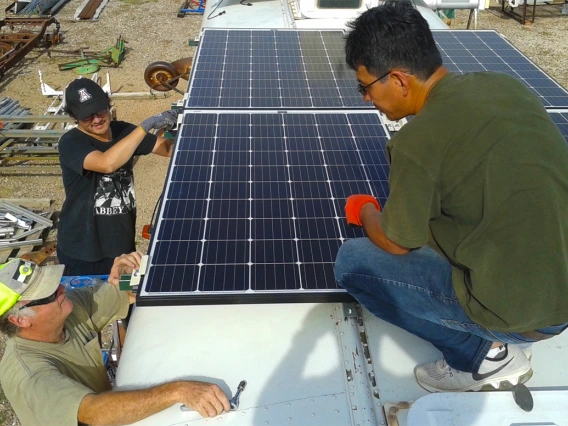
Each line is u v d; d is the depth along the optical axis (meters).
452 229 1.87
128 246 4.24
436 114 1.77
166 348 2.46
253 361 2.39
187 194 3.10
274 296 2.48
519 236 1.67
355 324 2.56
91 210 4.00
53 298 2.55
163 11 15.45
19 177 8.26
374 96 2.04
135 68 11.88
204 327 2.55
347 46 2.04
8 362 2.53
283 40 5.49
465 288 1.91
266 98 4.30
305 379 2.32
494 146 1.67
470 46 5.32
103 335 5.43
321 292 2.50
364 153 3.53
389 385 2.30
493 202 1.68
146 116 9.88
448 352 2.24
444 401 2.08
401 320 2.37
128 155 3.76
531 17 14.86
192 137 3.67
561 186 1.67
